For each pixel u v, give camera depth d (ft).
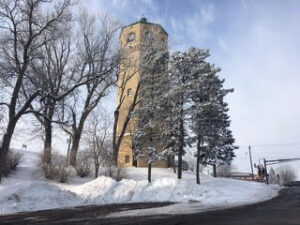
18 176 87.86
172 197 74.38
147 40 118.42
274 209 51.88
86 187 75.15
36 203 58.85
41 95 87.97
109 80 110.63
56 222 38.73
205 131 98.22
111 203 65.77
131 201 70.18
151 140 104.27
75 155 103.14
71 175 96.73
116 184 77.25
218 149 109.40
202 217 42.09
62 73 103.30
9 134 78.28
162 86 104.83
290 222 37.81
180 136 98.12
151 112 104.27
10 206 55.21
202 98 99.09
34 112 83.51
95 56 108.88
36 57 85.76
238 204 61.98
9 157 89.81
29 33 82.28
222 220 39.42
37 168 96.89
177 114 97.50
